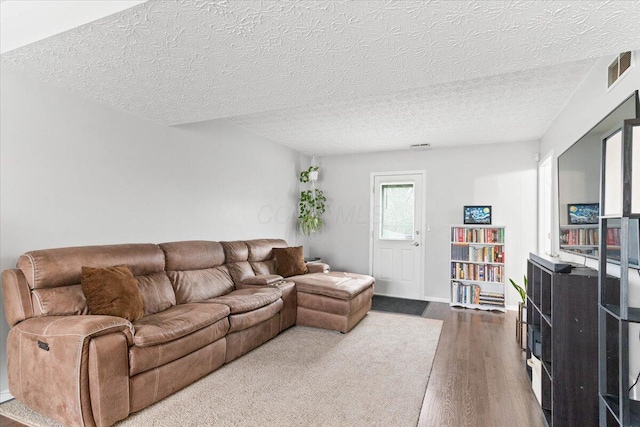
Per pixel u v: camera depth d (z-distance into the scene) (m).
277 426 2.02
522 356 3.12
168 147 3.56
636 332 1.81
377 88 2.51
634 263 1.68
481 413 2.19
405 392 2.44
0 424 2.02
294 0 1.47
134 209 3.21
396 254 5.73
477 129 4.40
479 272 4.96
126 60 2.10
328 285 3.85
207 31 1.74
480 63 2.07
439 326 4.04
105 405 1.92
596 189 2.26
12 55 2.05
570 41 1.78
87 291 2.33
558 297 1.97
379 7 1.51
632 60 1.90
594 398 1.91
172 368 2.35
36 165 2.50
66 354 1.91
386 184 5.84
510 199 5.02
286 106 2.96
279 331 3.66
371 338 3.58
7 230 2.35
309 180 6.07
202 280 3.46
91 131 2.85
